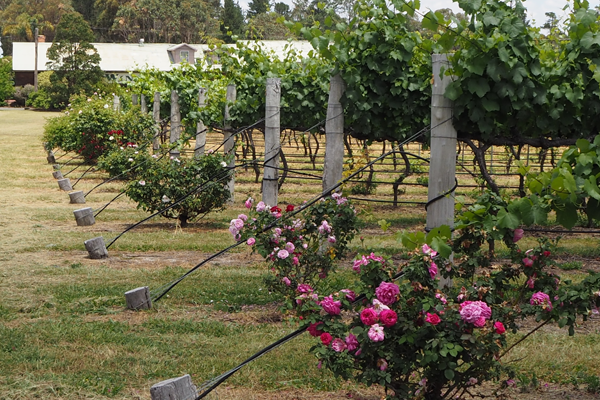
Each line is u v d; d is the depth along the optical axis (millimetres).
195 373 5297
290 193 17438
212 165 12195
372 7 9023
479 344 3707
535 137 7984
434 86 6980
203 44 79812
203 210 12523
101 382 5098
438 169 6980
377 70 9102
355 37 9031
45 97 61344
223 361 5535
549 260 4332
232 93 14469
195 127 16562
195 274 8625
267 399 4816
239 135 16688
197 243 10672
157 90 22688
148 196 12227
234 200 15742
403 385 3891
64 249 10289
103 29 96000
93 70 59125
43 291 7730
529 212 4227
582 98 7457
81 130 22625
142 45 73000
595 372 5328
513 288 4457
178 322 6602
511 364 5375
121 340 6047
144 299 7133
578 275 8367
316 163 24078
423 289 3863
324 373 5301
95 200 15914
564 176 4043
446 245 4020
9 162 24219
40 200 15828
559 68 7531
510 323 4086
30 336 6125
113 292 7684
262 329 6469
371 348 3748
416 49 9461
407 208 15312
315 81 12945
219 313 7004
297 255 6617
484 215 4383
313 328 3979
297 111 13219
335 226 6852
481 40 6719
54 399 4797
